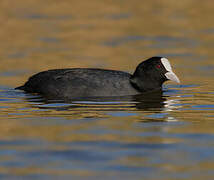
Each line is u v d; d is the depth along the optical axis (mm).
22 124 12445
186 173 9078
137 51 22828
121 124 12445
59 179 8828
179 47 23438
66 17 28844
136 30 26484
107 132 11680
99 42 24375
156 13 29672
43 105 14734
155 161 9703
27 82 17156
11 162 9656
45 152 10227
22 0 31969
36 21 27984
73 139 11094
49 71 17062
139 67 16953
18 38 24844
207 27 26984
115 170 9242
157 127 12125
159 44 24031
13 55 22000
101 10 30344
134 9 30609
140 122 12641
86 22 27922
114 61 21219
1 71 19547
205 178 8844
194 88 17375
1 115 13484
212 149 10359
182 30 26516
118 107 14477
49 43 24109
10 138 11195
